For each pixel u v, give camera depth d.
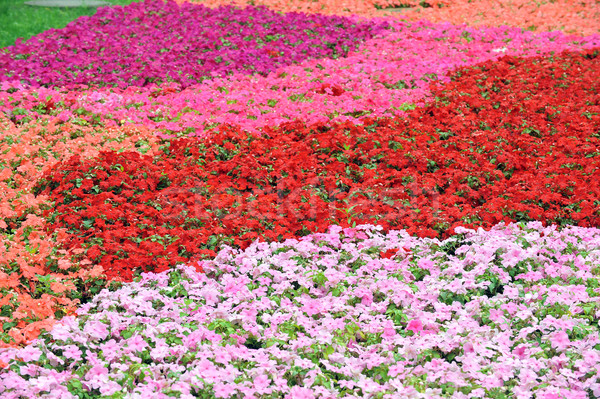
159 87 11.38
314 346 5.05
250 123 9.52
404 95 10.81
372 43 14.09
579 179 7.93
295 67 12.27
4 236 6.73
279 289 5.92
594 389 4.68
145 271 6.32
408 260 6.43
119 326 5.27
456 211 7.21
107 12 15.70
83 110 9.98
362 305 5.70
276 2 17.95
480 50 13.54
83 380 4.77
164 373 4.84
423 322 5.36
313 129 9.31
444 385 4.72
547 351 5.14
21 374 4.66
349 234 6.85
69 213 7.21
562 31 15.53
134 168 8.05
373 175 8.13
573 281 5.97
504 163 8.60
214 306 5.88
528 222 7.23
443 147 8.91
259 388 4.57
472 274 5.95
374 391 4.59
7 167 8.34
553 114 10.15
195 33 14.17
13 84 10.80
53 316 5.37
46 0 18.92
